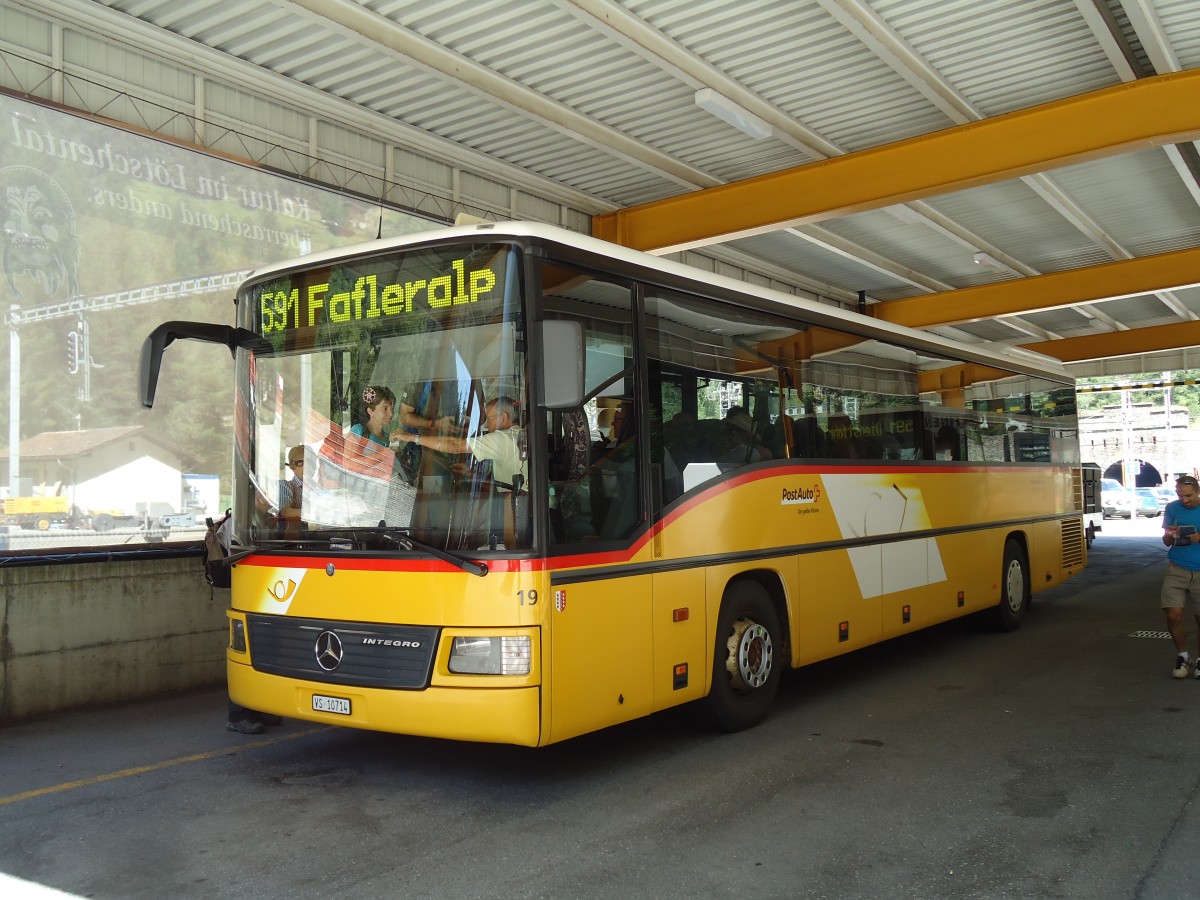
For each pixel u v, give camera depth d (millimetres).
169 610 8734
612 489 5887
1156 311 24750
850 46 9797
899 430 9484
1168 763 6188
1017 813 5305
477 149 12258
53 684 7938
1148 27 9211
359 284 5852
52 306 8250
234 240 9742
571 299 5723
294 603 5816
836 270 19109
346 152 11148
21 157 8070
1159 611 13297
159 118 9266
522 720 5160
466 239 5555
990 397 11562
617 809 5445
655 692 6094
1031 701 7996
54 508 8211
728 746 6719
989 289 20469
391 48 9297
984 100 11086
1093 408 67938
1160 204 15539
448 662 5254
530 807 5504
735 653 6996
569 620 5430
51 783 6086
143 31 8844
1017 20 9242
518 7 8945
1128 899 4219
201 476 9305
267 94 10203
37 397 8125
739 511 7020
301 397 5988
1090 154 10633
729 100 10602
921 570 9586
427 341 5613
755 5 8953
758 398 7473
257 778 6152
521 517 5297
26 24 8281
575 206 14344
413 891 4375
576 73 10320
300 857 4801
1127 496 43000
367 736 7168
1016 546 12016
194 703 8320
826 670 9508
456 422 5469
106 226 8664
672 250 14156
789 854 4758
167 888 4449
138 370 6000
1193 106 10086
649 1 8844
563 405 5191
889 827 5113
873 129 11930
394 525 5539
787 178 12773
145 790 5918
